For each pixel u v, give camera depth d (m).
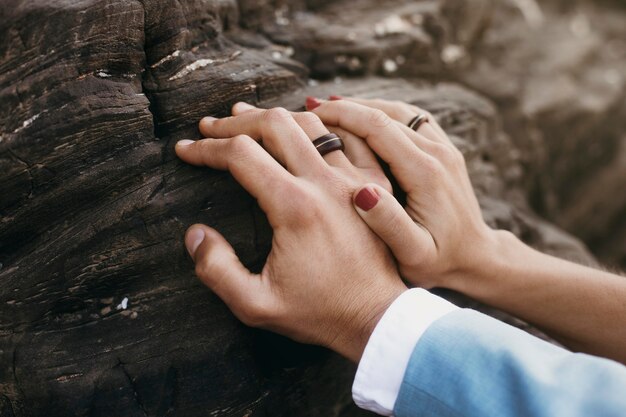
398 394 1.03
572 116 3.30
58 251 1.24
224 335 1.29
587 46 3.73
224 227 1.32
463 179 1.41
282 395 1.41
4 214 1.22
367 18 2.32
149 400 1.25
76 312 1.28
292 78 1.68
